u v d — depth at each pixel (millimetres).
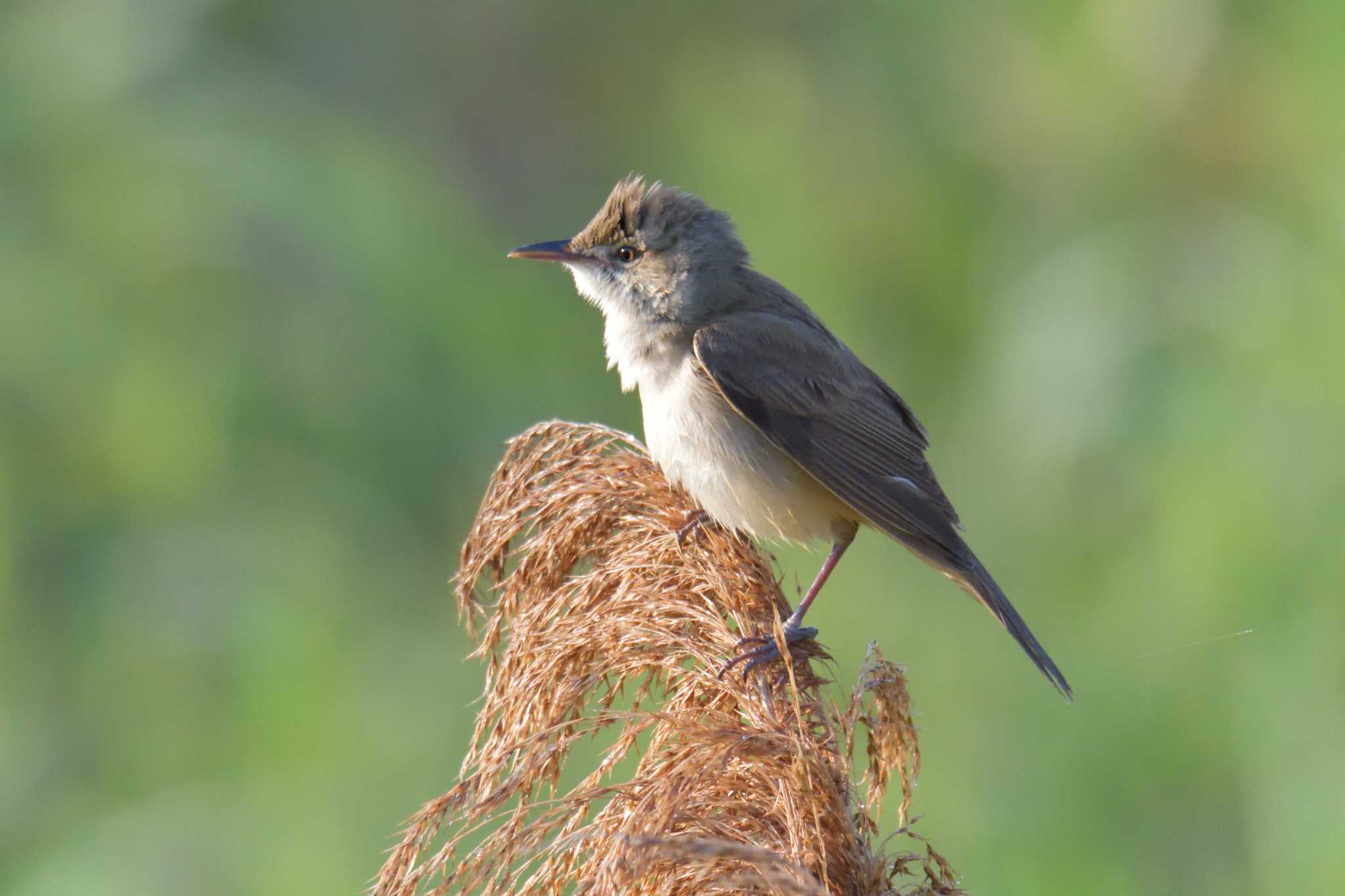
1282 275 11266
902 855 5652
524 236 16578
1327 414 10508
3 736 11711
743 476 8344
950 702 11836
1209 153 12219
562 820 5605
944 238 13125
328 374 12664
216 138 13125
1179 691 10633
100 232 12680
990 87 13250
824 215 13367
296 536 12211
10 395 12133
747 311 8836
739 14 15352
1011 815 11094
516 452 7395
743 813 5793
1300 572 10227
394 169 14000
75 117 12961
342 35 15461
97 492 12305
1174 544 10609
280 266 12875
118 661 11891
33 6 13539
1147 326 11445
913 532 8250
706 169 14000
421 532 12836
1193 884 10547
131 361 12281
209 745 11781
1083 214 12586
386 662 12273
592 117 16938
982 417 12711
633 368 8797
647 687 6508
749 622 6500
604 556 7156
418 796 11656
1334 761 9961
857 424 8531
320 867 11156
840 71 13969
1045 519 11797
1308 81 11625
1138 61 12555
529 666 6441
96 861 11414
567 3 16953
